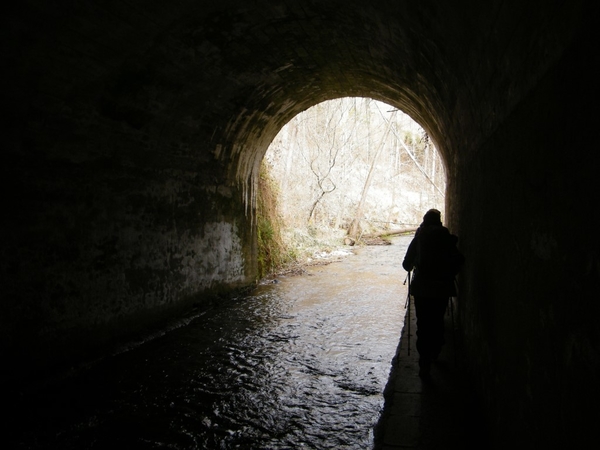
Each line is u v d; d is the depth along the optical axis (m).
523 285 1.89
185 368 5.32
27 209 4.61
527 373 1.81
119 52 4.75
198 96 6.60
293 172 17.77
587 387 1.17
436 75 4.47
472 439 3.19
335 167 21.44
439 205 28.05
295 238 15.39
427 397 3.87
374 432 3.81
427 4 3.14
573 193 1.29
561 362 1.39
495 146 2.62
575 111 1.27
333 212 21.52
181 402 4.45
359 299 8.99
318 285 10.50
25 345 4.58
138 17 4.47
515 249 2.06
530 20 1.71
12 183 4.43
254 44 6.12
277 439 3.76
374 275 11.77
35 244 4.70
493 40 2.32
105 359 5.61
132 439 3.79
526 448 1.81
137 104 5.66
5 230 4.37
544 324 1.58
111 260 5.86
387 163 30.84
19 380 4.50
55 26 3.96
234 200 9.42
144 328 6.51
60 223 5.03
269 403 4.40
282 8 5.20
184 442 3.74
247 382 4.91
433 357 4.63
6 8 3.53
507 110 2.25
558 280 1.42
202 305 8.16
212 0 4.75
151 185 6.65
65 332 5.09
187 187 7.62
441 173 29.64
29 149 4.59
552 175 1.49
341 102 20.09
